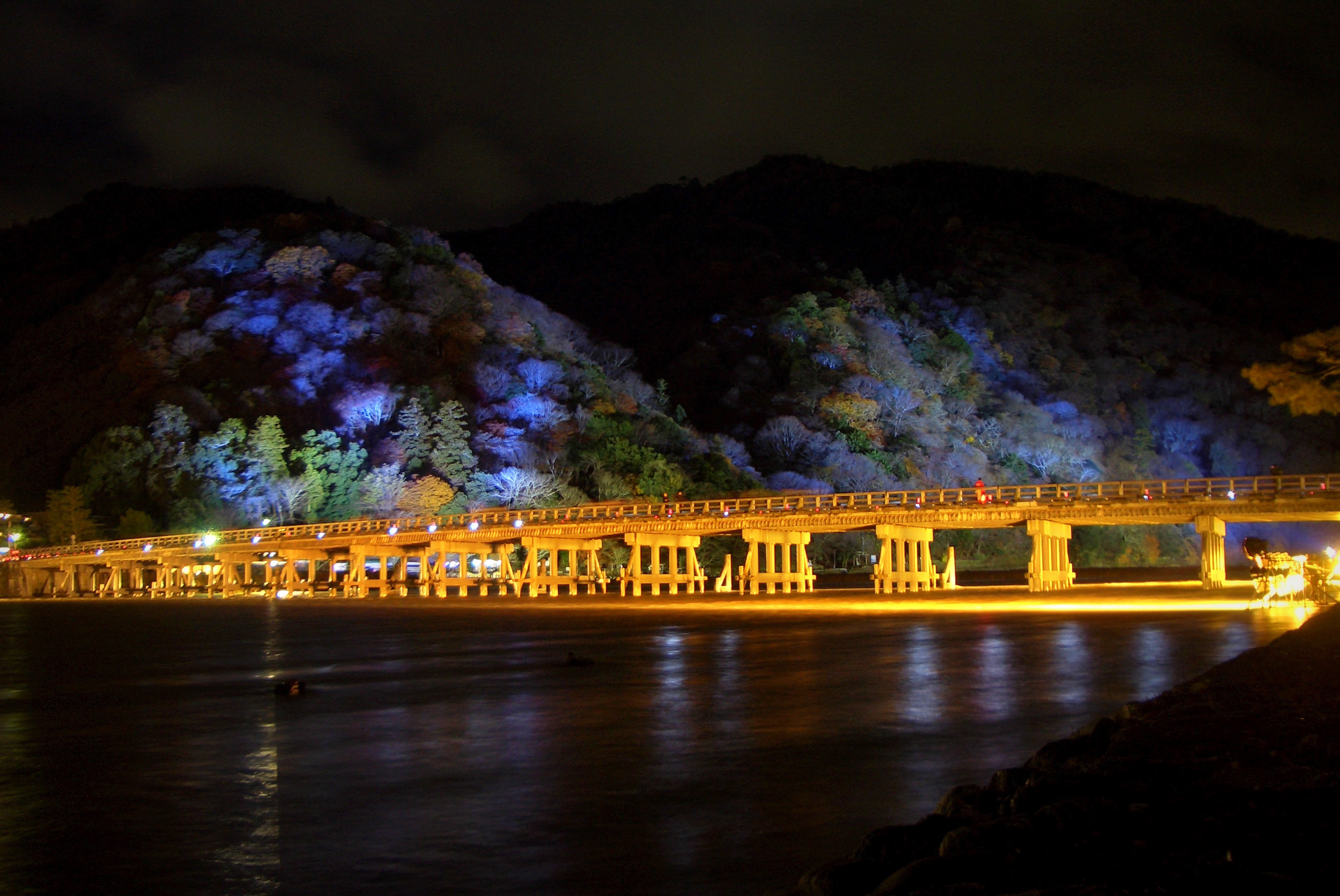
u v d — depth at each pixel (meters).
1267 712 13.10
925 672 29.52
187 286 152.62
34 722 25.48
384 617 64.56
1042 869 7.88
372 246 158.50
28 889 12.60
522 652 39.72
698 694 26.83
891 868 8.82
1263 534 133.88
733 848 13.19
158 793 17.36
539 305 170.62
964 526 67.00
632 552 78.38
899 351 164.75
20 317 175.25
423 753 20.19
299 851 13.84
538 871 12.63
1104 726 13.10
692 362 168.75
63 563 102.19
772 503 85.81
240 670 36.50
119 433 119.25
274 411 127.75
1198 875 7.35
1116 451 168.25
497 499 112.81
